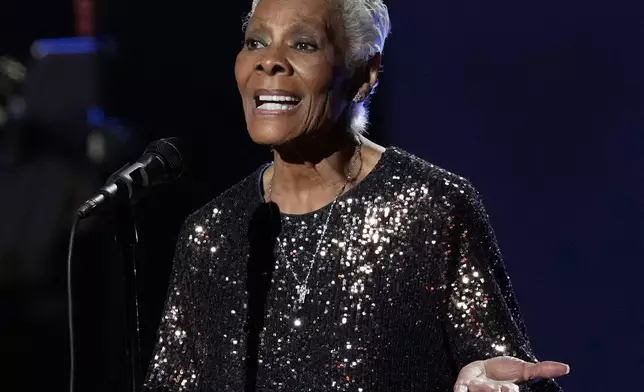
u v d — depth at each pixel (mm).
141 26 13086
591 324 10312
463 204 6375
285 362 6379
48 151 11398
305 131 6301
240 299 6566
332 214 6508
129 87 13000
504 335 6219
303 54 6242
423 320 6309
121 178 5750
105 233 11531
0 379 11570
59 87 11445
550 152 10484
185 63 13117
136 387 5777
